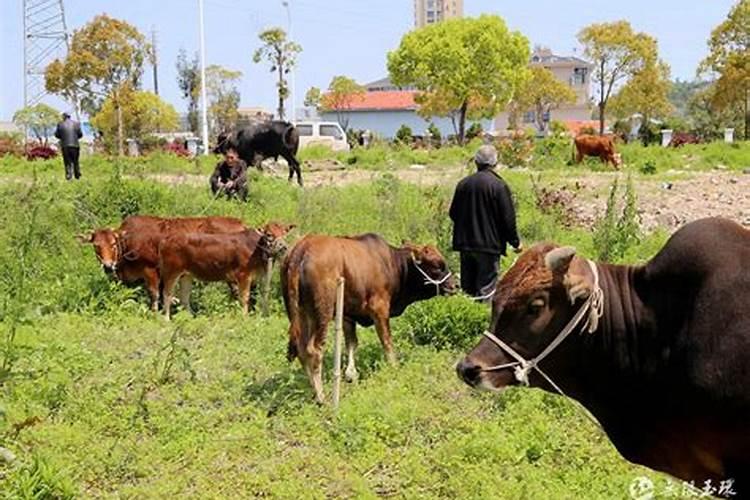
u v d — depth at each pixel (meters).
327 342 9.70
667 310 4.81
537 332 4.95
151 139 46.94
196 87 69.94
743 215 18.48
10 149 38.56
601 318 4.91
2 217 14.43
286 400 8.23
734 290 4.57
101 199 15.98
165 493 6.48
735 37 55.78
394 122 87.75
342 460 7.12
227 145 24.02
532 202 17.94
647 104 68.62
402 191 18.03
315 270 8.20
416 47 59.44
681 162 32.88
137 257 12.05
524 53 60.09
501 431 7.39
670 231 16.67
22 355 9.15
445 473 6.81
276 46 49.97
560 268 4.88
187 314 11.33
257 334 10.61
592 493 6.36
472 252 10.29
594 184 23.86
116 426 7.73
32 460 6.64
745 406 4.50
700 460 4.83
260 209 16.41
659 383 4.85
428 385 8.61
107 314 11.40
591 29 68.38
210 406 8.33
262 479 6.69
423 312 9.84
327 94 78.44
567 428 7.54
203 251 11.57
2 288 11.62
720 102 57.19
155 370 8.88
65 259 13.23
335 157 35.53
